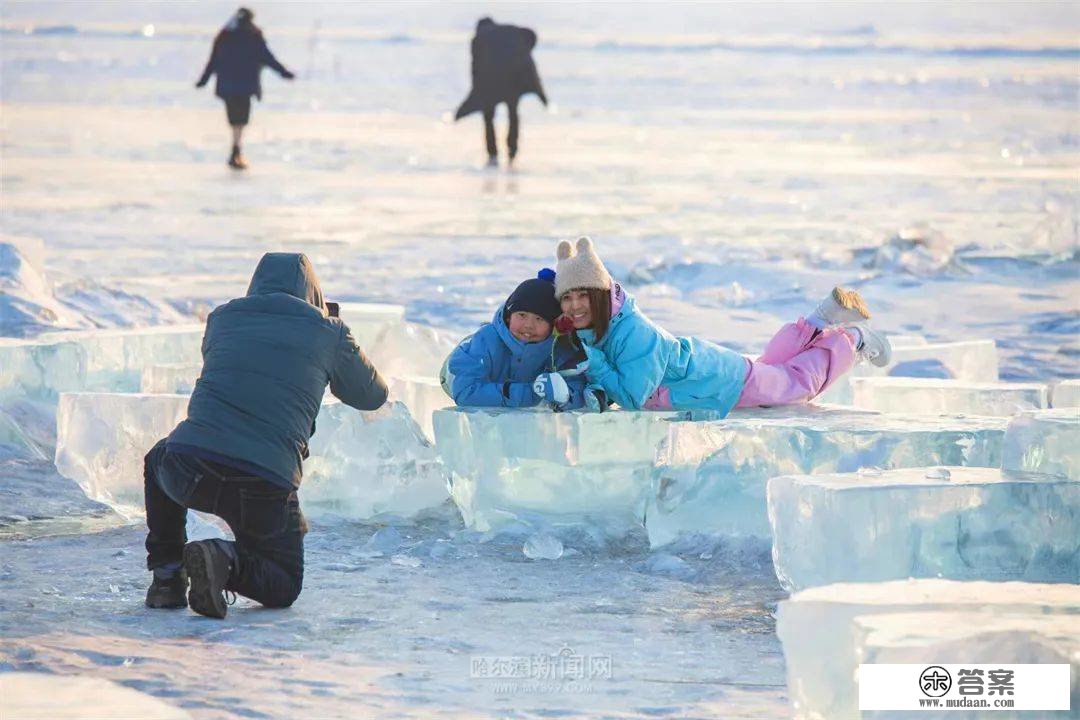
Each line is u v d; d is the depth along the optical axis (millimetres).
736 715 13234
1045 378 33906
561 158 91312
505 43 86125
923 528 16109
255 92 81375
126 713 12781
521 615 16766
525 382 21203
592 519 20594
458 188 74188
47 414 25562
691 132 111625
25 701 13055
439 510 22125
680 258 49344
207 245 53594
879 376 27984
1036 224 60531
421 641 15609
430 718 13055
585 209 65375
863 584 13234
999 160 90125
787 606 12633
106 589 17750
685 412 20750
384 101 140375
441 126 114875
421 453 21859
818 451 18938
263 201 67438
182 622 16266
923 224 60344
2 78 164750
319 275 46812
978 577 16266
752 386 21656
